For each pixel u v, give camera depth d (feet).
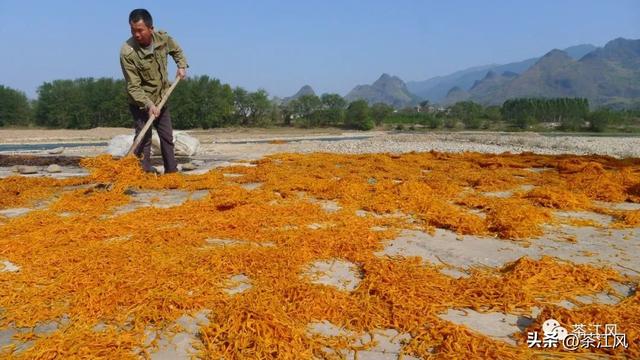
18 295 11.62
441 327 9.95
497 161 40.47
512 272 12.87
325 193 24.66
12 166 40.60
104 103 193.16
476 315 10.83
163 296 11.27
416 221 19.22
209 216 18.84
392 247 15.90
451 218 18.70
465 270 13.74
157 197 24.04
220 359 8.92
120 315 10.55
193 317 10.64
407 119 234.99
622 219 19.70
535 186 28.07
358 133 187.73
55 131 158.92
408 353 9.20
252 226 17.60
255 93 224.33
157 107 27.84
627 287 12.44
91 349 9.11
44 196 24.56
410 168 36.47
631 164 38.65
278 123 232.12
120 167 25.27
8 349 9.30
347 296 11.51
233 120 222.69
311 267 13.84
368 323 10.31
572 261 14.49
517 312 10.93
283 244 15.60
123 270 12.88
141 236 16.25
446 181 28.68
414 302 11.05
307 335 9.73
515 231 16.99
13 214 20.68
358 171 34.22
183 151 51.26
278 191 25.35
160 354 9.21
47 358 8.86
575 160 38.19
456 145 71.61
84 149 71.77
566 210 21.61
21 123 199.62
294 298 11.16
